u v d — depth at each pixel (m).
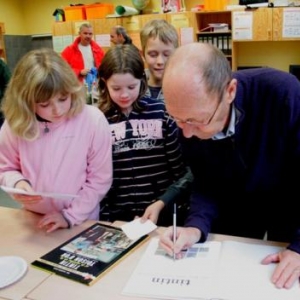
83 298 1.02
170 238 1.21
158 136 1.62
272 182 1.19
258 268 1.08
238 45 5.16
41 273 1.13
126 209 1.68
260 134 1.12
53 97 1.31
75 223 1.43
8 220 1.50
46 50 1.39
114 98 1.60
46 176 1.45
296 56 4.98
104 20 5.27
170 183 1.67
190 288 1.02
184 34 4.85
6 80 4.12
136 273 1.10
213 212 1.31
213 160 1.21
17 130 1.37
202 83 0.91
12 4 6.87
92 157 1.48
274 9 4.38
